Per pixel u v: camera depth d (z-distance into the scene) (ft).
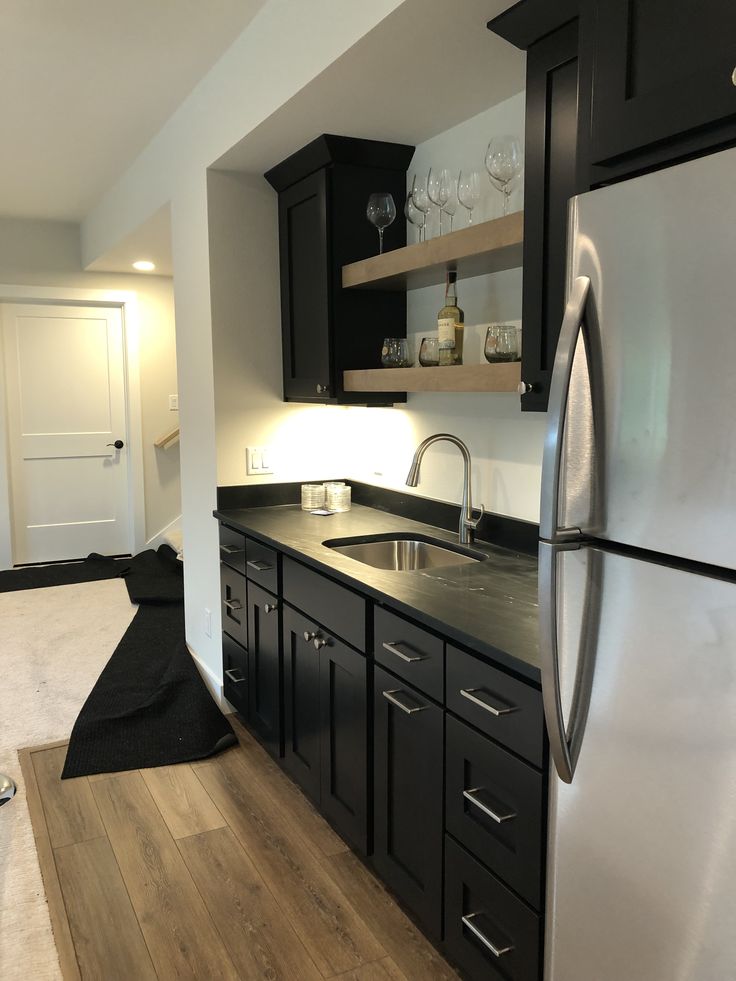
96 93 10.25
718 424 3.26
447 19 5.98
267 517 10.01
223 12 8.09
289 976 6.08
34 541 19.35
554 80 5.65
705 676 3.42
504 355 6.93
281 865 7.47
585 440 3.90
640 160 4.06
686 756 3.55
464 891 5.66
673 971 3.74
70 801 8.65
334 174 9.05
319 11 6.91
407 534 8.96
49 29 8.39
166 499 20.27
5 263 17.97
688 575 3.45
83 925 6.66
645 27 3.94
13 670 12.58
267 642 9.14
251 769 9.38
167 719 10.46
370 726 6.86
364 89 7.38
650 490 3.59
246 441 10.68
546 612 4.02
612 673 3.88
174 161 11.18
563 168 5.63
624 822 3.92
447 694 5.69
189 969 6.15
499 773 5.14
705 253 3.27
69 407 19.35
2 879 7.28
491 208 7.94
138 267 18.03
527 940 4.99
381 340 9.61
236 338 10.46
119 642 13.88
